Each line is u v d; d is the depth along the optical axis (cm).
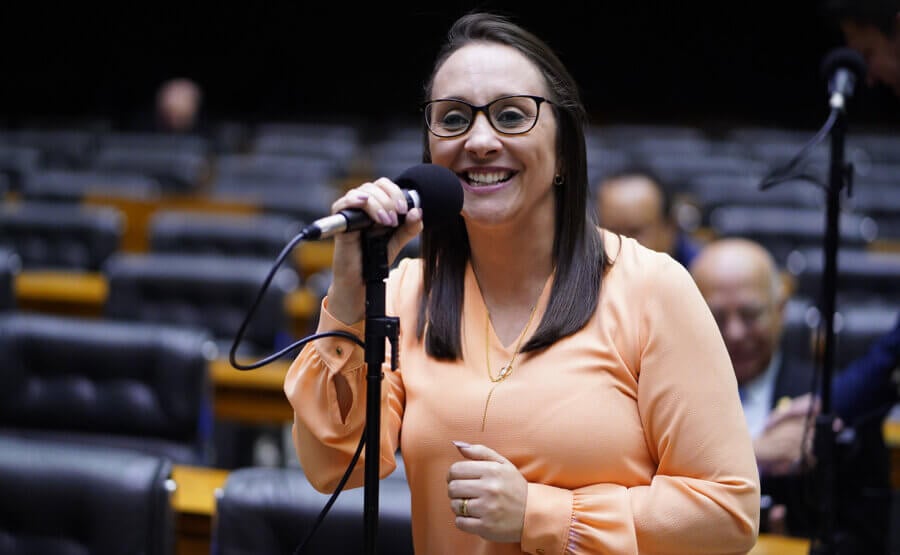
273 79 1471
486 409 158
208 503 262
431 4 443
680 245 385
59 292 511
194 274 434
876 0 227
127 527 210
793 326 353
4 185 754
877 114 1178
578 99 165
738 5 1390
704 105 1414
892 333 254
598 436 155
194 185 803
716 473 152
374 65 1450
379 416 150
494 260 166
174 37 1470
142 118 1011
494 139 158
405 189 155
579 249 164
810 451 230
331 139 1086
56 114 1462
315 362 165
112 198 661
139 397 321
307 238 144
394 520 209
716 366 155
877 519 250
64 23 1459
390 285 178
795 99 1404
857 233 566
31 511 213
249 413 391
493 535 150
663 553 151
